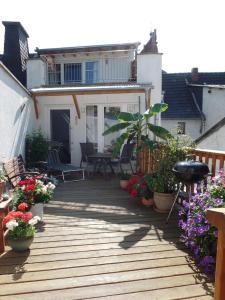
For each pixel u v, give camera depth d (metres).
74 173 8.51
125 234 4.07
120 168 7.95
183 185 4.81
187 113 14.94
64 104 8.76
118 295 2.69
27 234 3.46
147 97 7.86
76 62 11.40
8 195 4.06
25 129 7.57
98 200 5.79
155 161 5.71
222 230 1.26
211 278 2.99
